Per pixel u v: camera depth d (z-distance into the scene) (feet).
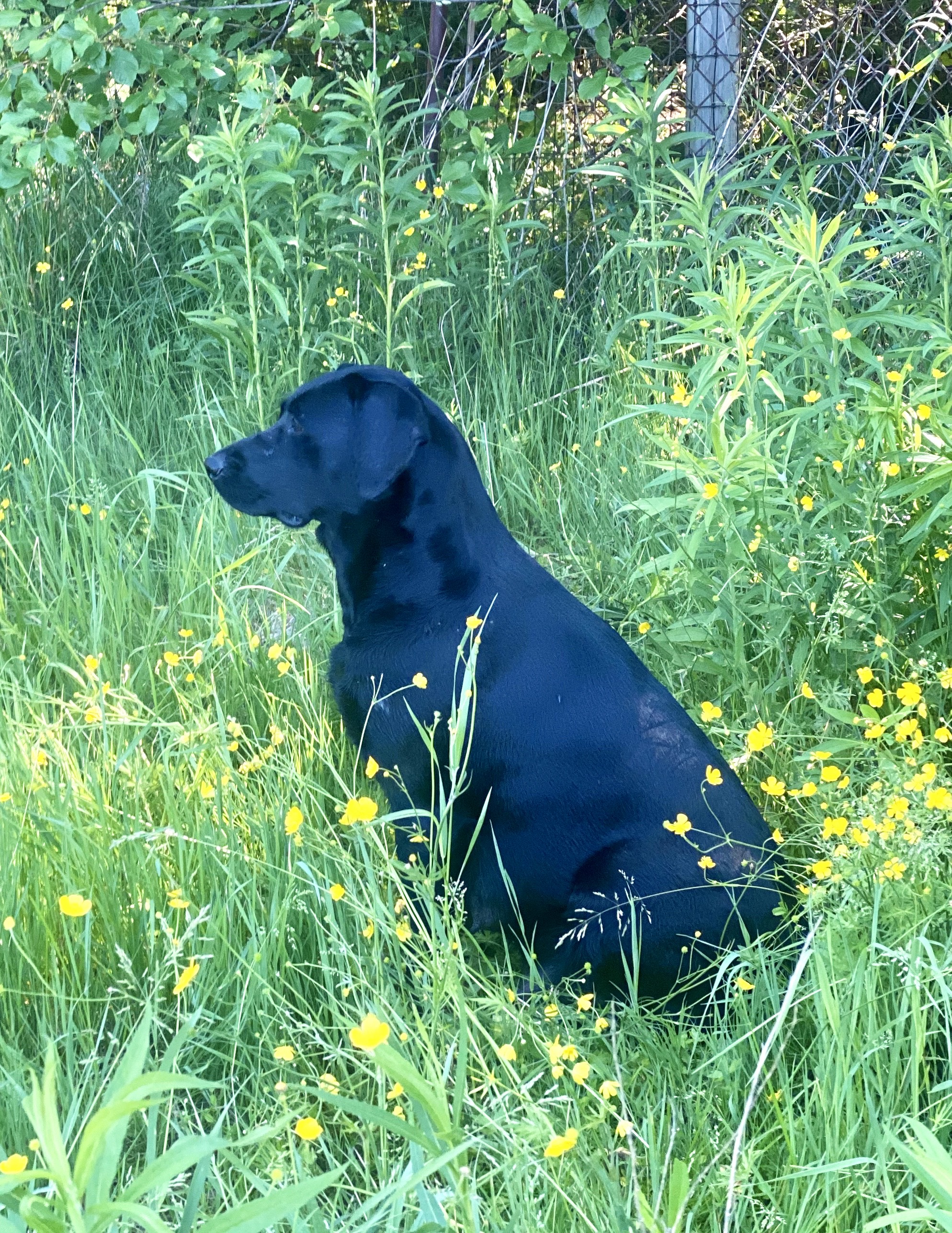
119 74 13.42
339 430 10.58
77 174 15.06
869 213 14.01
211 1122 9.58
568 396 13.76
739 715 11.19
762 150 12.99
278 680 11.47
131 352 14.20
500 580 10.52
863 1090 9.34
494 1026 9.71
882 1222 8.25
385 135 13.56
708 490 10.77
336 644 11.62
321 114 14.15
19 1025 9.82
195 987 9.79
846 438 11.21
